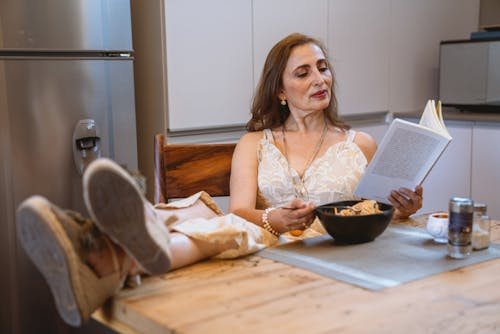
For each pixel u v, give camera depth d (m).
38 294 2.15
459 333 0.90
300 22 2.89
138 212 0.97
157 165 1.80
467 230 1.25
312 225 1.76
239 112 2.72
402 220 1.62
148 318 0.98
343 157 1.84
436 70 3.68
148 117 2.59
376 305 1.01
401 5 3.39
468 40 3.25
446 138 1.49
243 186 1.81
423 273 1.16
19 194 2.08
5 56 2.02
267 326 0.93
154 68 2.52
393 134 1.51
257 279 1.15
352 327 0.92
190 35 2.51
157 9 2.45
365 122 3.36
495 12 3.93
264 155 1.86
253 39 2.72
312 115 1.91
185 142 2.60
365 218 1.33
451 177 3.30
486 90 3.19
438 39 3.66
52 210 0.96
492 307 1.00
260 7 2.73
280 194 1.81
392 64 3.39
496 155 3.07
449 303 1.01
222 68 2.63
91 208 0.94
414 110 3.52
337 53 3.09
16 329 2.12
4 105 2.03
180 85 2.50
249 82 2.73
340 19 3.08
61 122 2.14
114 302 1.06
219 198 2.74
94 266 1.02
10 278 2.09
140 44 2.57
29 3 2.05
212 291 1.09
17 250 2.09
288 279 1.15
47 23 2.09
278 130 1.93
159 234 1.05
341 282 1.12
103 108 2.23
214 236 1.25
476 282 1.12
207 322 0.95
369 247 1.35
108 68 2.23
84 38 2.16
